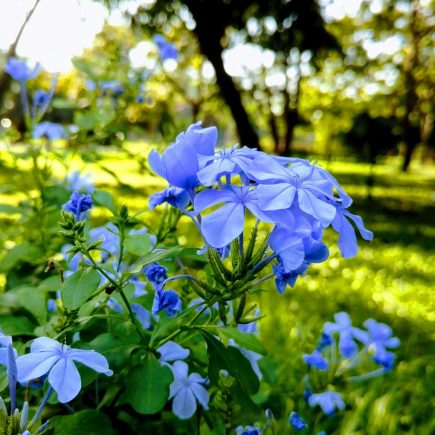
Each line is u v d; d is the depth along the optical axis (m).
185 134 0.15
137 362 0.19
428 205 1.91
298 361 0.34
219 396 0.20
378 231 1.27
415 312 0.62
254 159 0.13
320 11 2.00
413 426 0.35
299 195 0.13
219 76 1.94
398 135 3.42
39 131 0.30
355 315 0.58
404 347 0.50
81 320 0.18
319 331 0.42
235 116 1.99
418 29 2.85
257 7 1.89
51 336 0.19
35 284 0.27
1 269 0.26
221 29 1.88
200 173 0.13
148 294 0.21
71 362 0.14
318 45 2.02
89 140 0.31
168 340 0.18
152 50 0.34
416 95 3.33
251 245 0.14
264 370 0.26
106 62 0.32
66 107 0.31
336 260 0.82
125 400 0.18
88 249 0.16
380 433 0.34
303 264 0.14
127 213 0.19
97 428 0.16
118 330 0.19
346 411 0.34
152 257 0.16
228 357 0.17
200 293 0.15
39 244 0.28
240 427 0.20
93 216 0.75
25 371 0.13
